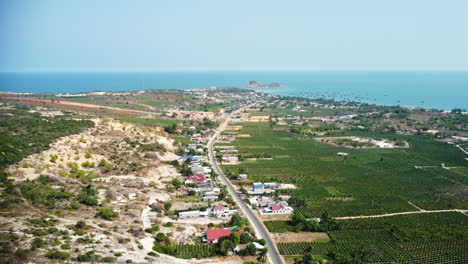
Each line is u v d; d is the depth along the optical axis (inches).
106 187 6752.0
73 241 4313.5
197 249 5078.7
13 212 4854.8
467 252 5221.5
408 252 5206.7
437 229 5969.5
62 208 5413.4
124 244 4598.9
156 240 5073.8
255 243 5275.6
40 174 6515.8
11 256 3730.3
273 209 6589.6
